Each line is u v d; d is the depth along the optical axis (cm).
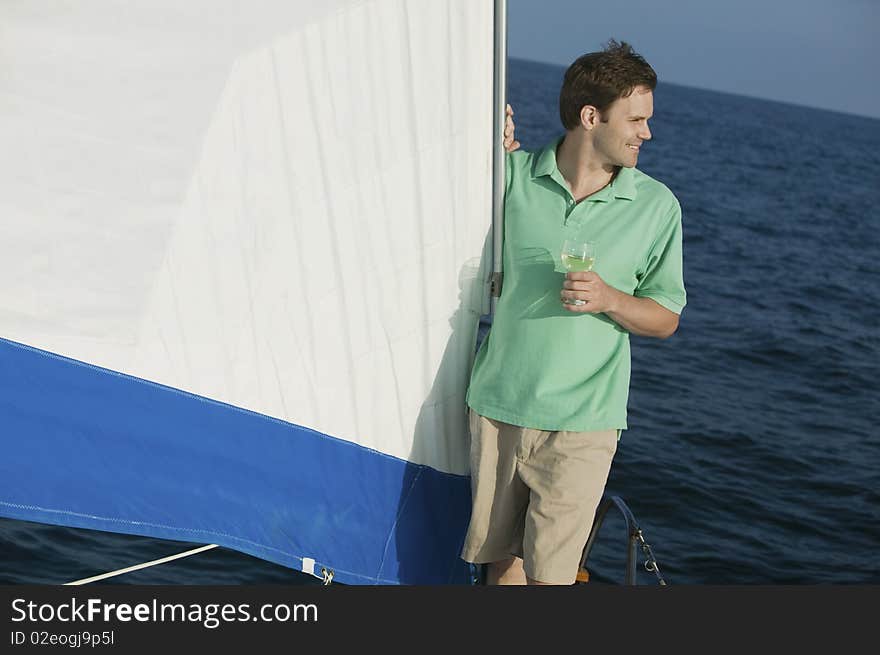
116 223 304
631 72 351
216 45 305
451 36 336
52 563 713
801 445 1267
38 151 293
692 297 2098
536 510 368
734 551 941
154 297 312
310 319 336
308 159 325
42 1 287
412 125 338
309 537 353
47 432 310
